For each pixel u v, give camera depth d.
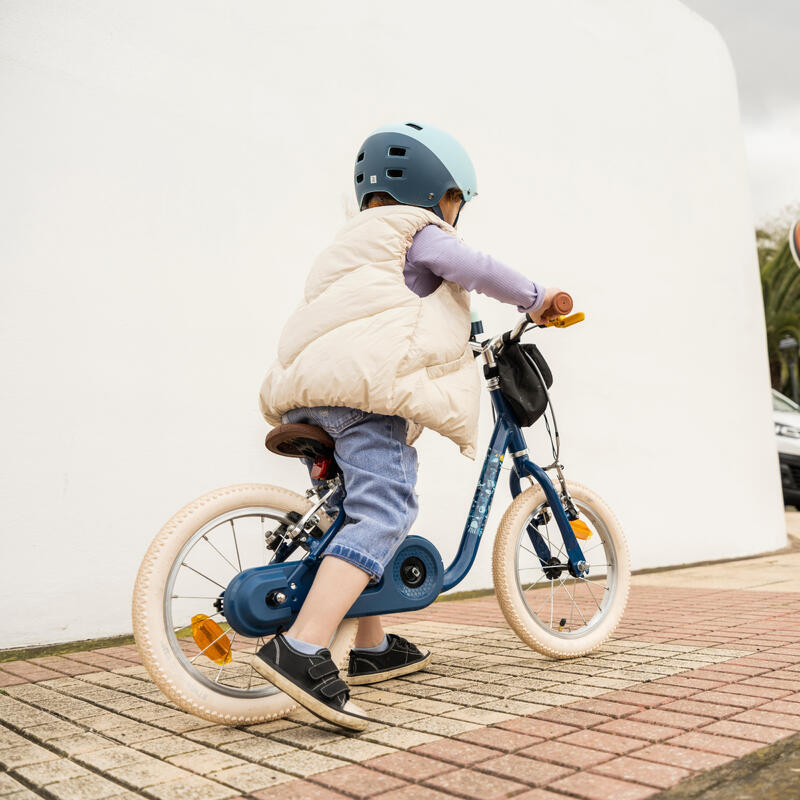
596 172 5.09
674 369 5.48
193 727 1.92
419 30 4.27
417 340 1.93
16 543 2.93
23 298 3.00
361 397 1.87
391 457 1.95
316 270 2.07
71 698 2.25
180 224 3.40
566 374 4.77
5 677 2.56
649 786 1.44
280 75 3.75
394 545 1.94
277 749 1.73
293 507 2.09
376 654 2.38
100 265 3.19
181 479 3.33
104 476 3.14
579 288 4.90
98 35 3.25
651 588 4.37
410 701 2.11
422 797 1.43
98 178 3.21
